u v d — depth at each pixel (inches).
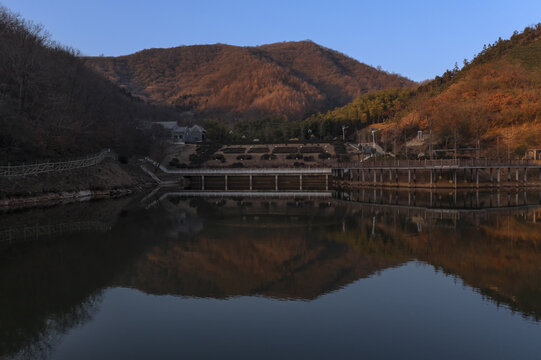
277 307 568.1
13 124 1910.7
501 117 4628.4
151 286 662.5
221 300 598.9
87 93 3309.5
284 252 908.6
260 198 2304.4
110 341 462.9
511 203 1892.2
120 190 2481.5
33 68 2412.6
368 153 4052.7
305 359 418.3
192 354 431.2
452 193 2393.0
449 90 6417.3
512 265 776.9
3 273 730.2
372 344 453.4
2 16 2768.2
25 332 486.9
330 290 641.6
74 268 768.3
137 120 4183.1
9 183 1727.4
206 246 973.2
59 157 2292.1
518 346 446.6
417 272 736.3
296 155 3961.6
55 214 1494.8
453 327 497.7
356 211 1657.2
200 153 4247.0
